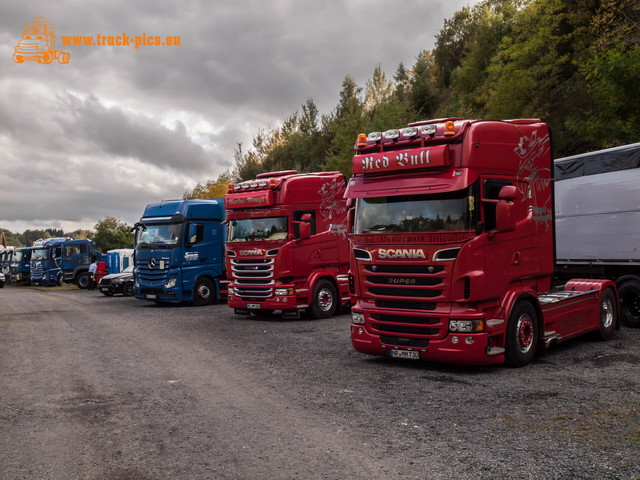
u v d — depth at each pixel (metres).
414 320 7.93
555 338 8.66
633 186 10.80
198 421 5.79
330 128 34.56
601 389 6.57
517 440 4.94
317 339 11.08
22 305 21.91
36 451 4.95
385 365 8.44
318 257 14.45
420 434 5.20
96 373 8.31
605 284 10.07
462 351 7.47
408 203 8.04
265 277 13.99
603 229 11.41
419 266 7.77
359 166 8.42
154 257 18.75
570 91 23.44
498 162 7.93
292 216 13.97
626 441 4.82
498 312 7.83
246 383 7.46
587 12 23.89
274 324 13.57
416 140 7.96
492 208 7.79
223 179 48.41
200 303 19.05
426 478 4.17
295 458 4.66
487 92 27.50
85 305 20.98
